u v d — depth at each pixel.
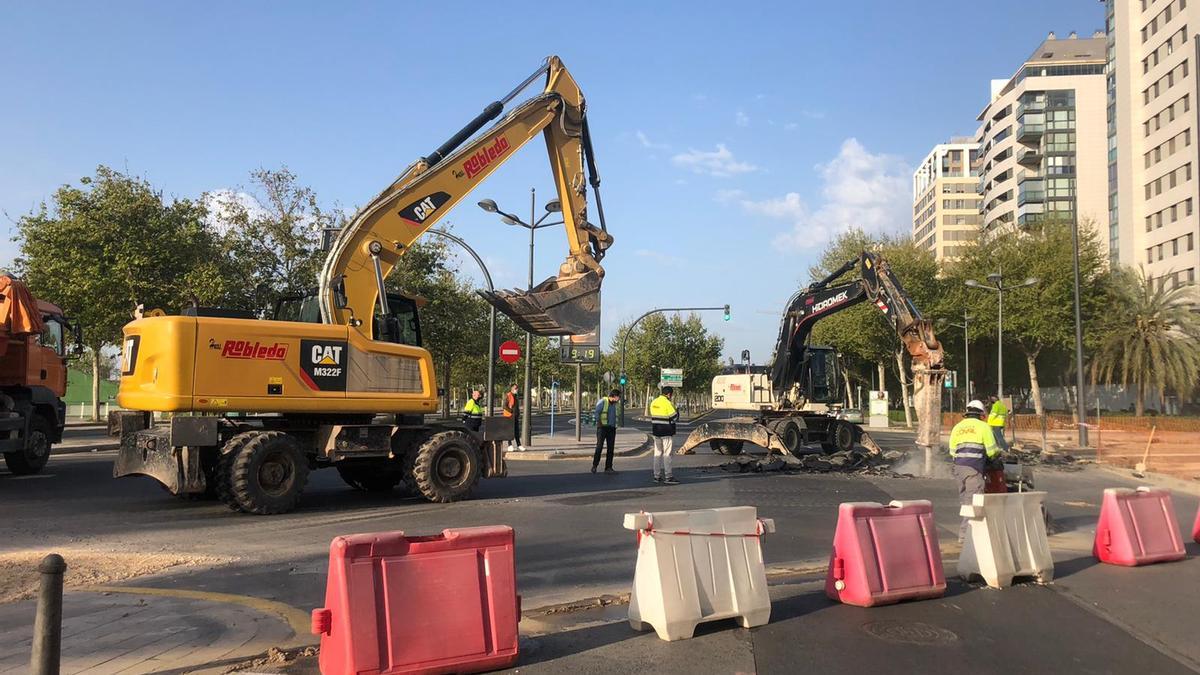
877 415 46.69
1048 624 6.16
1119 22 65.94
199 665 5.04
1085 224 46.78
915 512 7.04
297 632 5.77
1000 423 16.42
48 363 16.59
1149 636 5.89
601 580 7.68
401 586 4.75
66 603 6.49
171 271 28.55
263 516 11.30
